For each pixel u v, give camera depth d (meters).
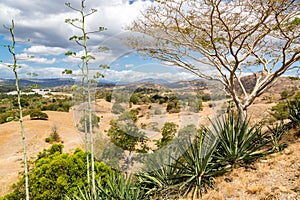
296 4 6.20
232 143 5.97
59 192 5.93
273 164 5.46
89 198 5.06
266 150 6.16
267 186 4.78
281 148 6.07
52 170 6.10
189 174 5.49
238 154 5.85
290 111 7.72
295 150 5.83
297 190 4.46
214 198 4.83
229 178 5.31
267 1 6.13
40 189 5.99
